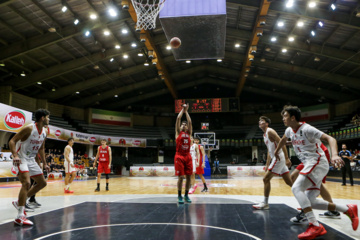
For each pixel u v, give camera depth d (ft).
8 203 16.65
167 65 73.41
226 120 97.35
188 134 15.89
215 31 22.07
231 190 24.50
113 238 8.02
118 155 87.66
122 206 14.47
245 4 41.70
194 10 20.10
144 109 97.25
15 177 41.78
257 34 46.88
